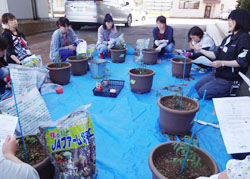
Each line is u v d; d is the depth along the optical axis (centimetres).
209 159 144
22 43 349
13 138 119
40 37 846
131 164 188
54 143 130
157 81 389
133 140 220
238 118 163
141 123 252
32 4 954
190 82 384
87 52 450
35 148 151
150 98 319
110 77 406
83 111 140
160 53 542
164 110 213
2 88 295
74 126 135
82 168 142
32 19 968
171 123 216
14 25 334
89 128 147
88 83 373
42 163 132
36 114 184
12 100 170
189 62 392
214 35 943
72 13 956
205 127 244
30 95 183
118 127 241
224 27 1185
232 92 288
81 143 137
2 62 310
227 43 267
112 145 213
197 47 299
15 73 242
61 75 349
